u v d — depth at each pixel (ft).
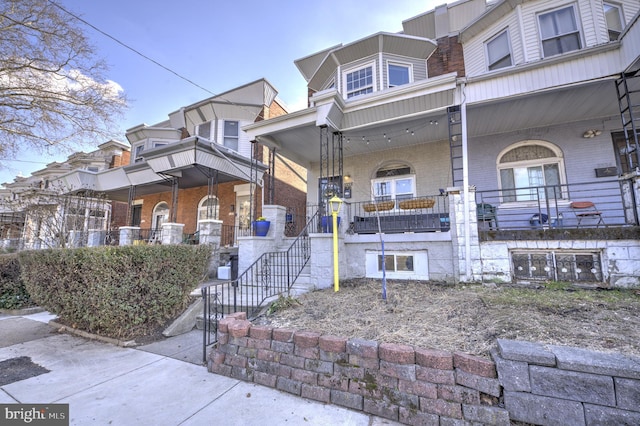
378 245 18.83
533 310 10.55
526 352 6.48
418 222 21.03
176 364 11.05
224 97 39.45
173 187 35.04
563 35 21.09
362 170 29.71
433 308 11.64
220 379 9.76
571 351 6.51
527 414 6.26
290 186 40.57
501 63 24.04
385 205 21.29
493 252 16.03
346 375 8.07
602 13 20.27
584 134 21.72
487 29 25.12
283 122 23.08
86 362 11.32
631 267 13.43
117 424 7.30
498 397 6.57
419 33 31.14
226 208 38.86
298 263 20.47
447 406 6.84
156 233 37.93
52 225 31.63
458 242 16.66
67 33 24.77
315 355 8.62
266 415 7.63
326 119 20.70
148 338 13.93
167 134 44.09
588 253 14.49
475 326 9.34
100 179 41.81
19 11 23.06
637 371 5.70
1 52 24.13
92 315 13.83
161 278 14.66
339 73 29.35
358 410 7.70
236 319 10.98
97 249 13.70
